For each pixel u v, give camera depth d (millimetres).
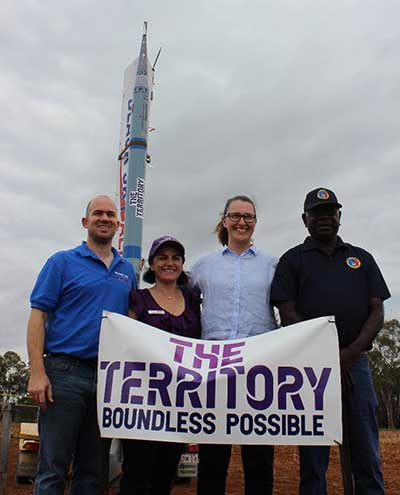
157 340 3994
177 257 4523
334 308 4207
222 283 4508
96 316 4145
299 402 3832
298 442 3781
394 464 11148
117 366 3926
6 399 6766
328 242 4430
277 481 8773
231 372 3873
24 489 7285
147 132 9156
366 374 4238
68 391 3941
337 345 3908
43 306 4082
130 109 9227
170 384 3867
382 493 4125
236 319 4406
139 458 4051
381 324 4223
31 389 3850
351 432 4164
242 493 7680
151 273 4758
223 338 4367
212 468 4301
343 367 4039
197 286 4719
